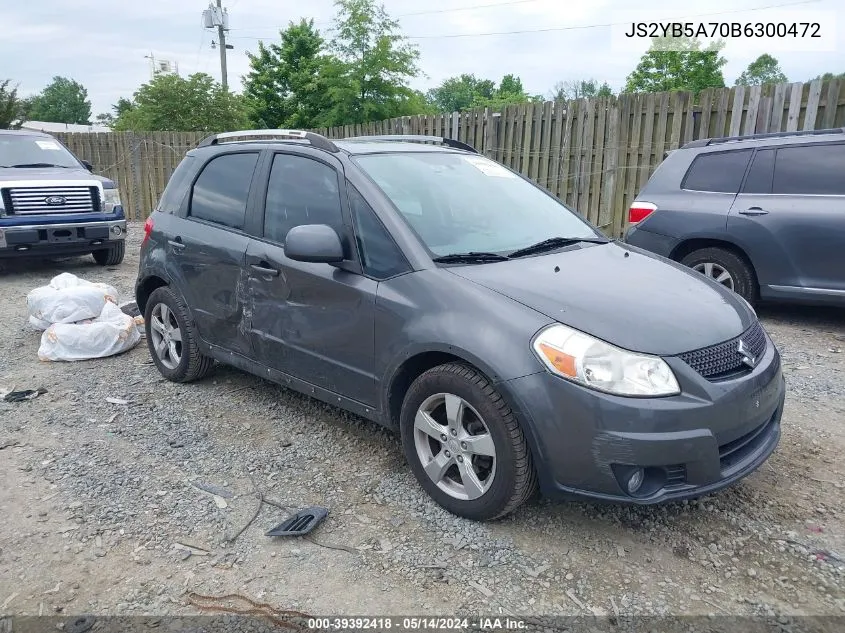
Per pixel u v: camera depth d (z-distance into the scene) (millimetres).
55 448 4000
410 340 3188
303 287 3736
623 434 2686
